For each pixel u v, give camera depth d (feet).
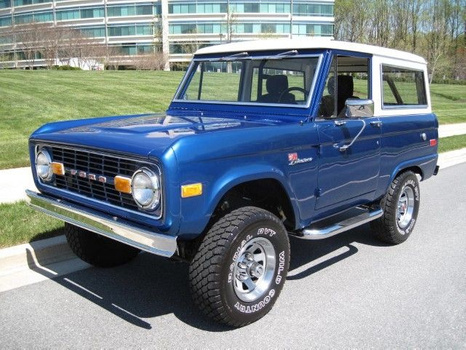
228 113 15.49
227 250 11.28
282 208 13.55
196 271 11.39
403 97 18.13
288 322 12.75
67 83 73.36
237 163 11.51
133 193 10.89
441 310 13.60
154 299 13.83
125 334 11.97
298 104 14.07
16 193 22.33
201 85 16.74
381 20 173.58
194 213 10.81
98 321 12.54
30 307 13.16
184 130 12.20
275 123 13.51
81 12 230.89
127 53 219.00
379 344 11.80
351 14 190.49
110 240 15.42
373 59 16.05
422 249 18.61
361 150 15.37
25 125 40.55
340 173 14.66
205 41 217.56
